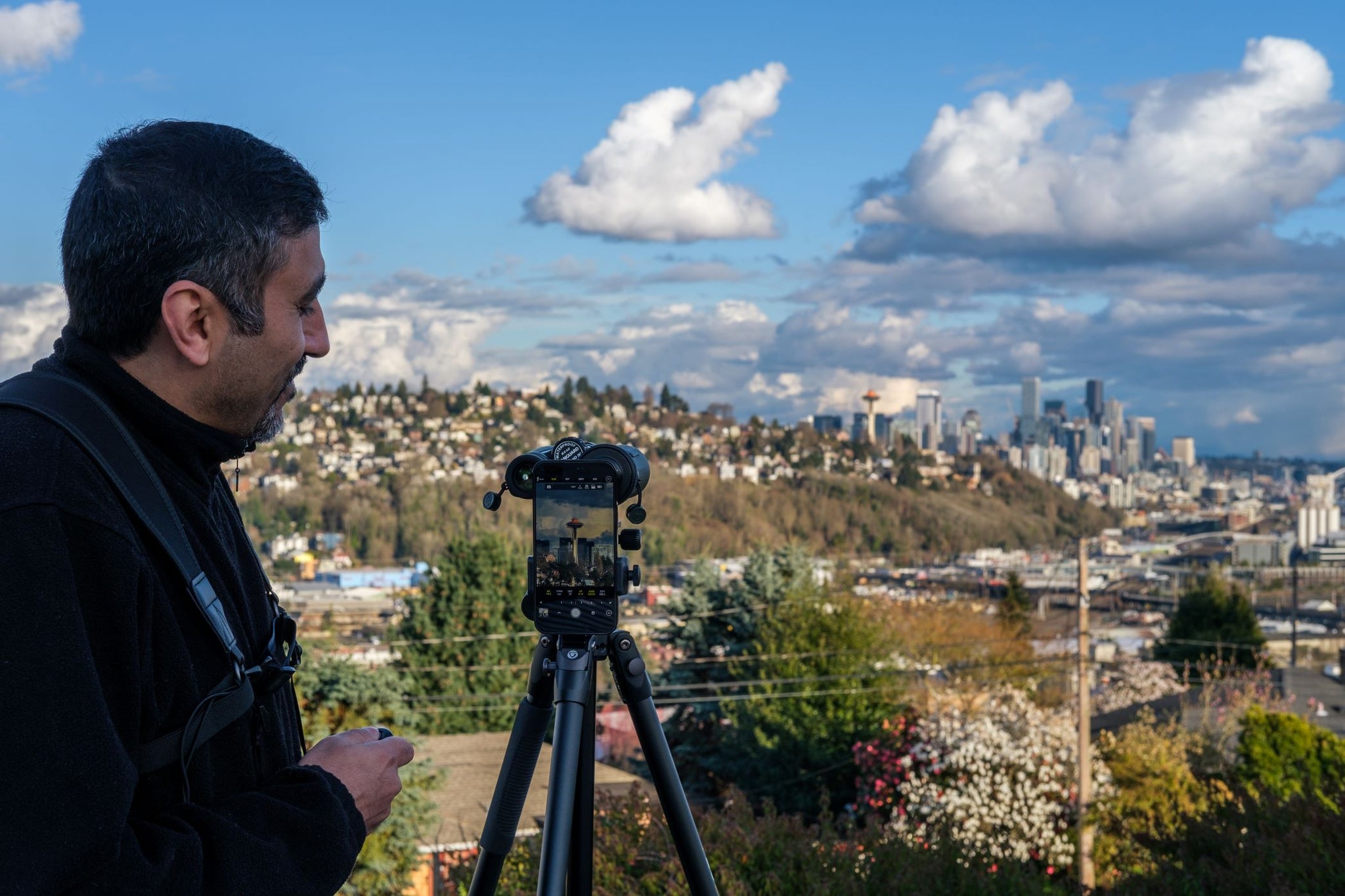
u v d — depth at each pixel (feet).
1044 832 47.91
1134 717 65.00
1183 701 67.92
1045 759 52.39
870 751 58.49
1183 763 53.57
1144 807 49.24
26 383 3.85
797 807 67.51
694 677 86.94
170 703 3.82
